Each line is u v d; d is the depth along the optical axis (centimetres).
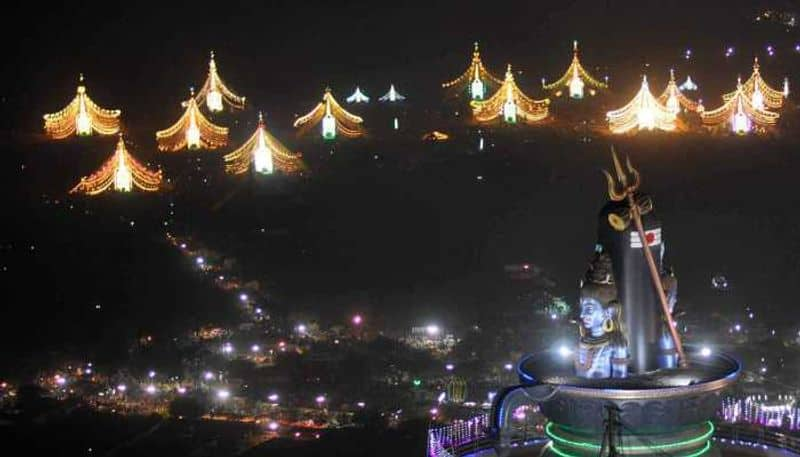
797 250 6488
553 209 7488
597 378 1703
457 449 2162
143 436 4469
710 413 1647
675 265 6400
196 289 6297
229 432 4516
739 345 5081
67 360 5403
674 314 1817
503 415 1672
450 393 4694
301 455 4194
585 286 1756
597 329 1739
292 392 4928
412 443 4222
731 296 5844
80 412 4741
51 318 5784
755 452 1933
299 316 6075
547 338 5456
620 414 1596
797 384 4416
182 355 5416
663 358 1741
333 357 5350
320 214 7675
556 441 1697
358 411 4675
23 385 5053
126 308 5962
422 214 7606
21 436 4484
